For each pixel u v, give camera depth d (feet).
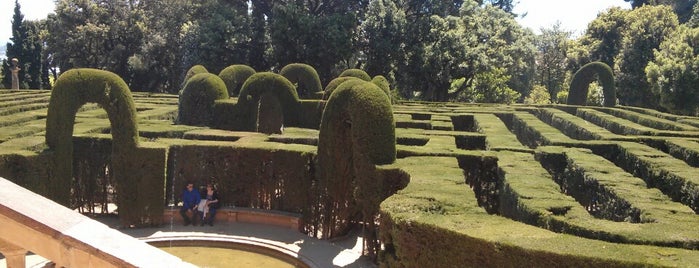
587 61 180.04
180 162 54.70
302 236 50.08
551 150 54.90
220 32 146.82
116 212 54.65
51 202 9.09
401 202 31.07
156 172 50.34
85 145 52.70
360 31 153.48
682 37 134.41
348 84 46.06
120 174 49.85
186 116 80.12
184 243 48.06
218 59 148.05
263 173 53.98
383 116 43.42
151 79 180.45
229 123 78.89
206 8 169.07
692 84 127.75
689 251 22.31
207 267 43.29
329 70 152.35
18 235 8.38
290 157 52.44
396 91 147.43
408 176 39.24
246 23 151.02
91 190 53.31
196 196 52.16
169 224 52.03
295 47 147.33
